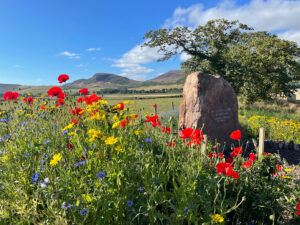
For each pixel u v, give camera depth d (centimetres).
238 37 2094
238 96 1953
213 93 630
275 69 1870
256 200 209
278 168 242
